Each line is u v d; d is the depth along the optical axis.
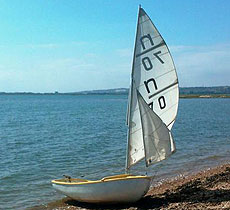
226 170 22.05
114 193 14.27
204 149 32.16
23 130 49.47
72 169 24.31
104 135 43.12
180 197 15.37
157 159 14.66
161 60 15.59
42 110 100.69
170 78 15.80
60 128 52.09
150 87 15.41
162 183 20.06
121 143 36.25
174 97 16.05
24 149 32.91
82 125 56.72
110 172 23.23
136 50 15.11
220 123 58.28
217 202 13.87
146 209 13.77
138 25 15.16
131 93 15.09
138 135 15.23
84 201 15.34
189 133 44.69
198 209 12.96
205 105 132.25
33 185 20.23
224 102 167.25
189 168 24.19
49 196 17.94
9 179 21.61
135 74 15.08
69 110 101.25
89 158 28.12
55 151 31.61
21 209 16.03
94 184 14.50
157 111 15.63
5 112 90.19
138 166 24.86
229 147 33.31
